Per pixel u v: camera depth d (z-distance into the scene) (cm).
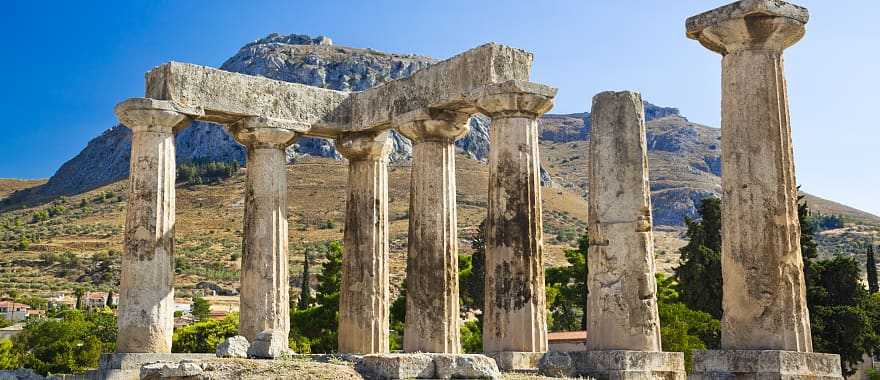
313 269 13362
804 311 1744
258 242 2917
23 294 14638
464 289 6038
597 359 2094
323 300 5716
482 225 6284
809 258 5659
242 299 2898
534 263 2514
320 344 5572
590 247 2198
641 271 2134
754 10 1775
